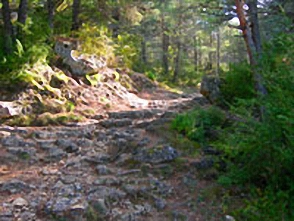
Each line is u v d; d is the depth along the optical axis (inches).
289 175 167.9
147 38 919.0
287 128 156.6
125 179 198.2
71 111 312.5
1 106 280.7
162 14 740.0
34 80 317.1
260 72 199.9
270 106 167.6
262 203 166.9
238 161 190.4
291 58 175.3
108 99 369.7
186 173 203.5
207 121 249.8
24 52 328.2
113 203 177.9
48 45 378.6
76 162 220.4
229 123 245.4
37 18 417.7
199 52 1204.5
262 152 169.6
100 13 553.0
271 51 217.0
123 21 651.5
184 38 902.4
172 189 190.2
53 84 335.0
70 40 429.7
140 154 221.3
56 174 205.6
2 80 309.3
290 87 167.5
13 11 435.2
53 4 446.3
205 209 174.4
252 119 181.8
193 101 351.3
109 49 478.3
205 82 323.3
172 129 253.0
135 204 178.4
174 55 964.6
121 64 513.0
